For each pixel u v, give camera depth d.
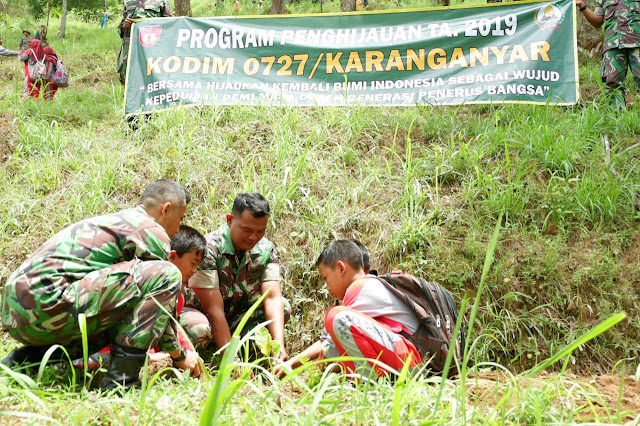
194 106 6.34
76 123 7.02
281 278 4.70
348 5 13.62
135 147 5.99
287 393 2.97
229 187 5.39
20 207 5.18
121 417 2.38
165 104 6.28
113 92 8.01
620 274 4.41
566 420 2.27
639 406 2.84
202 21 6.41
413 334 3.19
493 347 4.29
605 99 6.14
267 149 5.76
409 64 6.11
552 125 5.70
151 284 2.97
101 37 17.58
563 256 4.57
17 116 6.82
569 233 4.74
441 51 6.07
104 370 3.05
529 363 4.23
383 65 6.14
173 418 2.32
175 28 6.43
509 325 4.32
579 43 8.53
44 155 5.83
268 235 4.96
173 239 3.55
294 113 6.06
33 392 2.37
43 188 5.50
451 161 5.35
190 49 6.38
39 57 9.04
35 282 2.87
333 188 5.25
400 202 5.08
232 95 6.26
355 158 5.63
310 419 1.92
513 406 2.56
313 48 6.25
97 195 5.25
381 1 17.59
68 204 5.23
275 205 5.06
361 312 3.23
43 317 2.86
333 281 3.49
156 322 2.96
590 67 7.80
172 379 3.19
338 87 6.18
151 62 6.38
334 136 5.89
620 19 6.04
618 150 5.41
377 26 6.20
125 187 5.46
